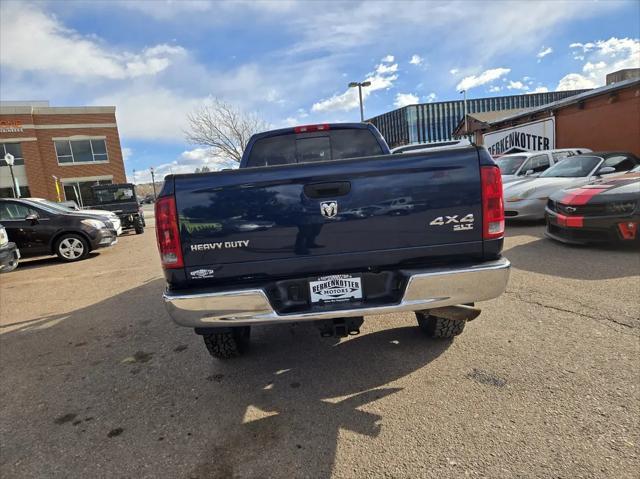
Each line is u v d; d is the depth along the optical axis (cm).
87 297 594
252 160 423
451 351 323
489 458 205
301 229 251
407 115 6450
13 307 570
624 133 1218
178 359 350
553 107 1479
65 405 286
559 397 251
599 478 188
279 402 271
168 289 256
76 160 3145
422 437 225
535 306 400
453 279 247
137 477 210
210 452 226
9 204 932
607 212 591
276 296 257
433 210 251
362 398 269
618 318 357
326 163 248
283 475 204
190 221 248
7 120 2923
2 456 233
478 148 253
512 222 962
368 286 260
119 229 1327
